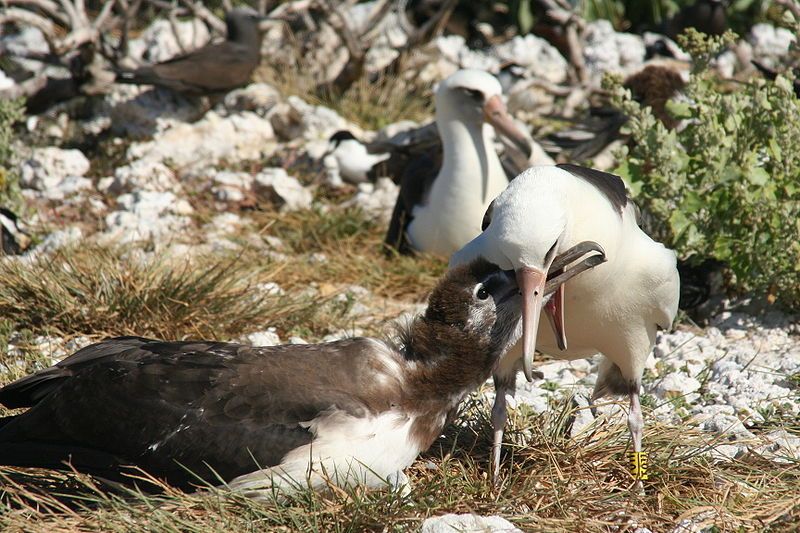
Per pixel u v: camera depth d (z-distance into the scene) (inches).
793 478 299.6
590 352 329.4
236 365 281.0
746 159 435.8
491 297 280.1
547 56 837.8
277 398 273.9
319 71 785.6
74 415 281.6
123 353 291.6
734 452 318.7
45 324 405.7
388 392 277.0
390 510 264.7
